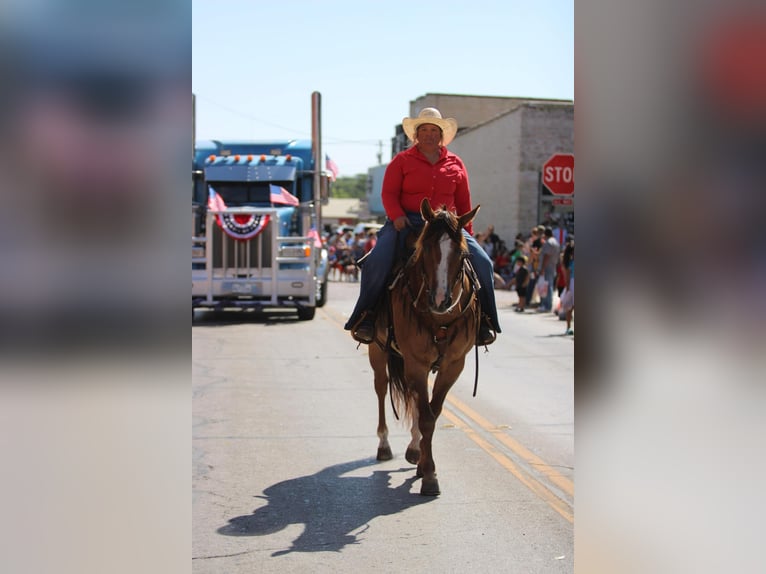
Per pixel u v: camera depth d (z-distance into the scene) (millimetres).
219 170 18234
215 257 17172
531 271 20297
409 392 6535
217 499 5691
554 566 4512
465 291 5840
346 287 30875
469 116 42438
